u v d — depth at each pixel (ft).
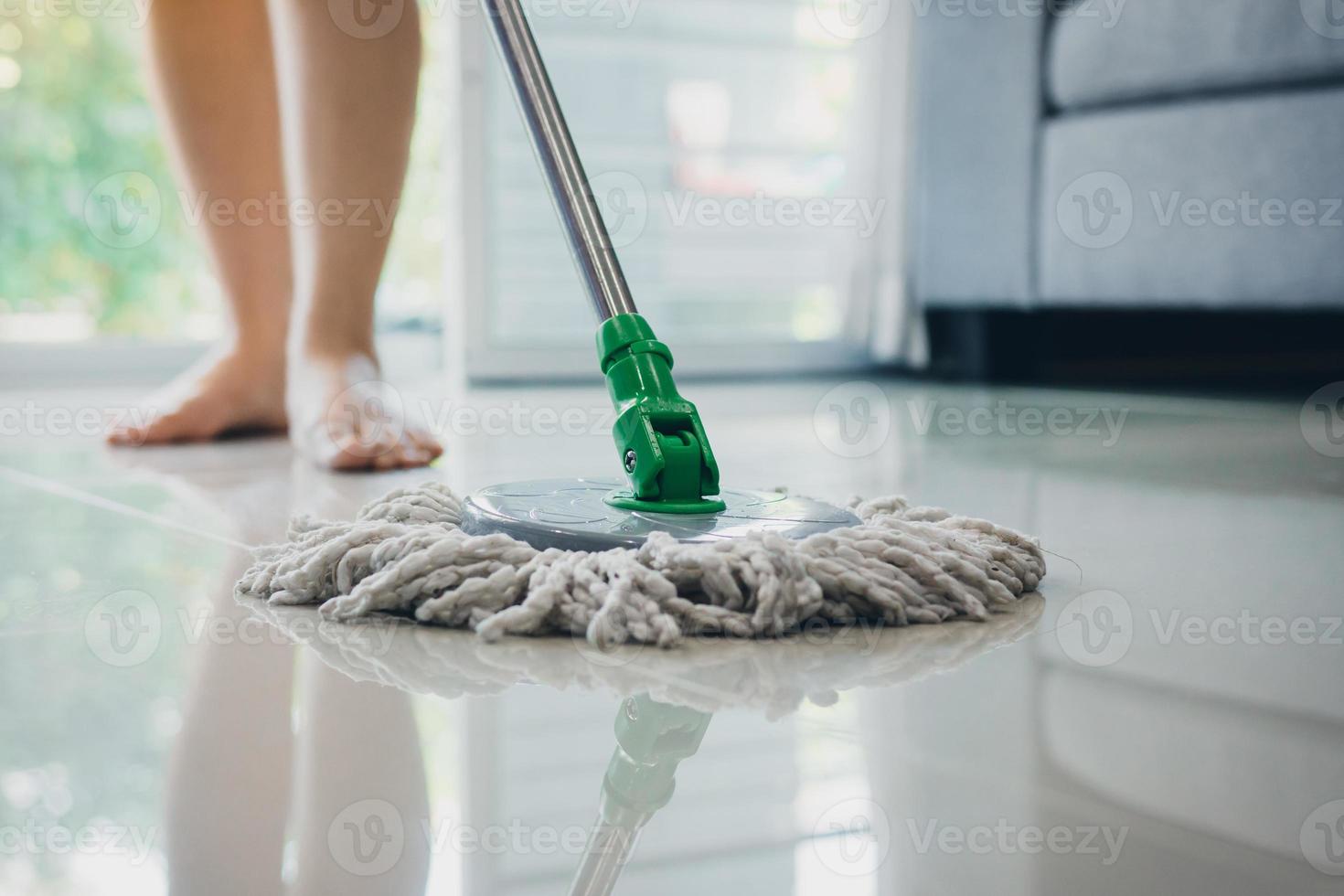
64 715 1.87
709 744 1.75
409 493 2.99
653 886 1.30
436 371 10.03
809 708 1.91
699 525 2.56
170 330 9.21
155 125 8.97
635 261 9.12
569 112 8.86
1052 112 8.21
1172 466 4.81
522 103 3.09
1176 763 1.68
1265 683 2.07
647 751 1.72
